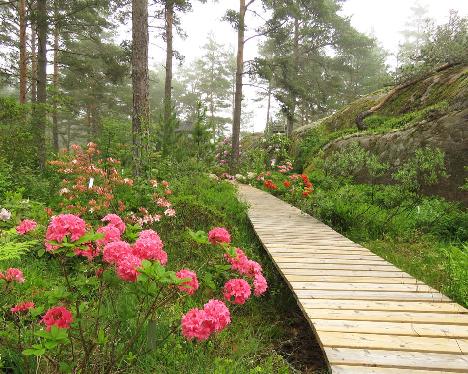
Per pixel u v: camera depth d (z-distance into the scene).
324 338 2.99
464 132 9.64
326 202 8.94
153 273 1.98
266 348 3.47
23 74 13.88
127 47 15.91
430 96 13.25
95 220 5.25
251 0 18.59
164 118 12.84
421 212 8.41
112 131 7.87
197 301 3.81
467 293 4.09
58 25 15.65
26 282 3.62
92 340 2.33
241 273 3.17
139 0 9.33
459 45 13.02
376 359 2.68
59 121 37.03
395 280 4.47
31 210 5.22
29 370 2.41
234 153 19.56
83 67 17.52
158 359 2.81
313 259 5.42
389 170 11.59
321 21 27.27
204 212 6.76
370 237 7.94
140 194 6.52
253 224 8.14
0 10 21.03
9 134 9.45
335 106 31.52
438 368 2.56
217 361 2.73
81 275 2.46
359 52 30.34
